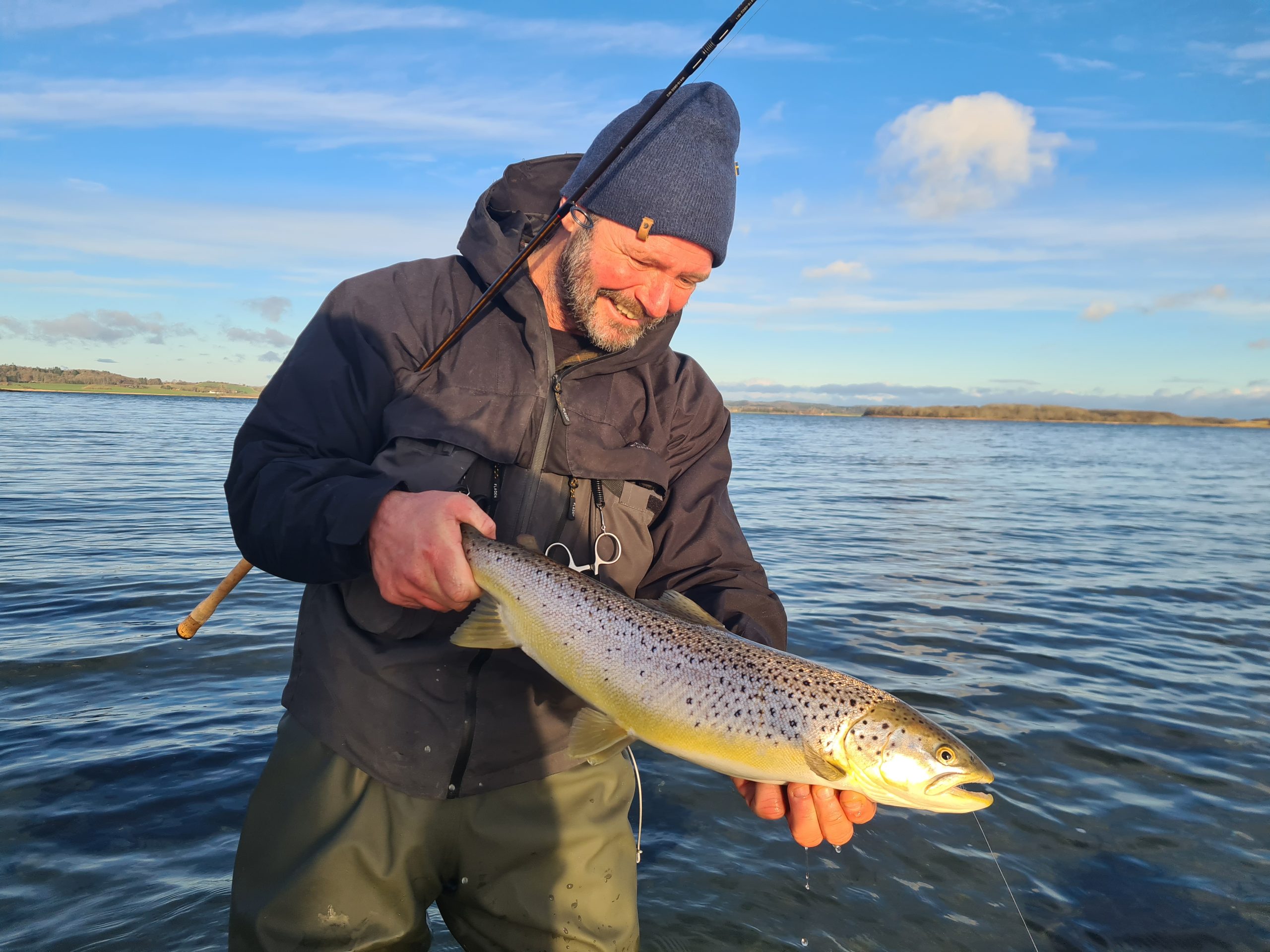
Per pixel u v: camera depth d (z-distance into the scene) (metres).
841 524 6.92
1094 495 10.88
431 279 1.02
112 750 1.96
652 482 1.03
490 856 0.94
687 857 1.61
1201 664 3.04
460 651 0.91
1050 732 2.30
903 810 1.84
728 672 0.92
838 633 3.26
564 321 1.04
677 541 1.08
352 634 0.90
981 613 3.73
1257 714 2.52
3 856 1.50
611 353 1.01
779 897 1.49
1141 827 1.79
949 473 14.41
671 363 1.13
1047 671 2.86
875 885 1.54
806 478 12.20
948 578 4.58
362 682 0.89
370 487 0.82
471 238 1.02
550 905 0.94
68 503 6.07
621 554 1.01
